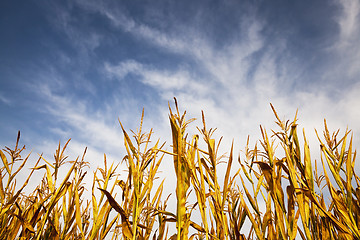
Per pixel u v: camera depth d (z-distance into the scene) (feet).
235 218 4.23
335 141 4.35
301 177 4.24
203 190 3.95
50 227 4.62
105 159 5.16
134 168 4.06
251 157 4.84
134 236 3.72
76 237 5.37
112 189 4.62
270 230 3.98
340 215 3.63
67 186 4.89
